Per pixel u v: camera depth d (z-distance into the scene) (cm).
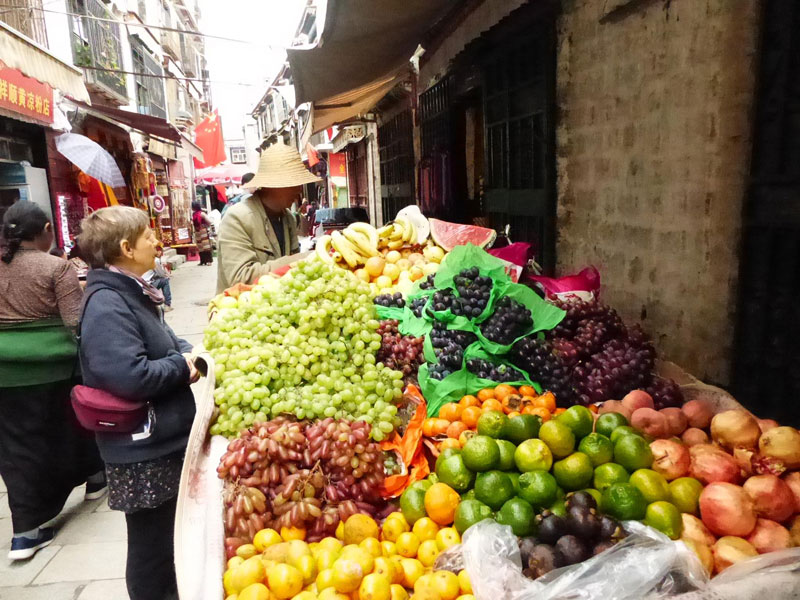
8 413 302
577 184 440
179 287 1247
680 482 173
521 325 247
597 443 181
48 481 316
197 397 498
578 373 242
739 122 274
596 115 405
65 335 315
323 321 222
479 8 565
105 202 1053
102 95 1312
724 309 292
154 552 237
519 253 325
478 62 615
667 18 319
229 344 230
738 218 280
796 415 260
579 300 269
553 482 169
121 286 218
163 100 2134
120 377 207
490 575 147
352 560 151
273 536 170
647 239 352
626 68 364
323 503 180
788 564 147
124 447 221
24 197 769
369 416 208
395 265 316
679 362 328
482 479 175
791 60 248
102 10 1312
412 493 182
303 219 1513
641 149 353
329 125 1266
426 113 879
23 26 891
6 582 293
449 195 776
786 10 246
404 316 267
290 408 205
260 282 292
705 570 149
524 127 523
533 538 159
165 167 1972
